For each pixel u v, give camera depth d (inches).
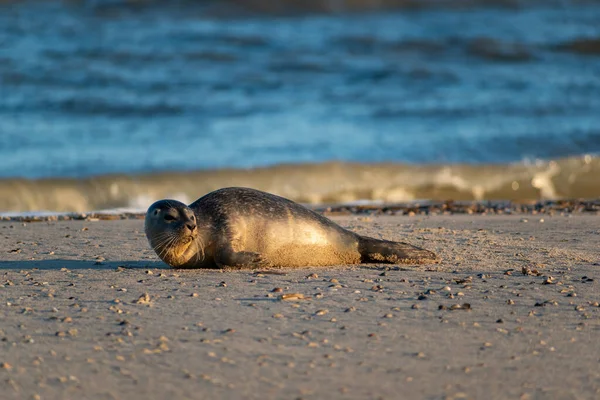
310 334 845.8
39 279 1125.7
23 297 1015.6
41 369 747.4
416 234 1515.7
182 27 5231.3
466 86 4350.4
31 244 1457.9
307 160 2967.5
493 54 4945.9
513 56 4926.2
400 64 4680.1
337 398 679.1
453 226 1648.6
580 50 5073.8
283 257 1205.7
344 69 4566.9
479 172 2822.3
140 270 1183.6
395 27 5428.2
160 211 1157.7
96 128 3558.1
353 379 720.3
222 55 4702.3
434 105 3964.1
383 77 4456.2
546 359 775.7
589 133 3454.7
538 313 935.0
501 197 2608.3
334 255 1229.1
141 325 880.9
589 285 1085.1
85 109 3828.7
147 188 2647.6
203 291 1035.9
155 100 3971.5
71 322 896.3
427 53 4948.3
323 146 3203.7
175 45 4837.6
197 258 1183.6
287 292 1027.9
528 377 729.0
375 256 1238.3
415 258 1234.6
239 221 1184.2
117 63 4510.3
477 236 1502.2
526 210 1987.0
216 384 708.7
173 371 740.0
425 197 2605.8
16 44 4724.4
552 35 5324.8
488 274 1146.7
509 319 908.6
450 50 4990.2
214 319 901.8
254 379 719.7
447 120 3690.9
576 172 2824.8
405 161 2970.0
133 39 4923.7
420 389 698.8
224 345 810.2
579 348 808.9
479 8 5979.3
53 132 3474.4
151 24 5275.6
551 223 1704.0
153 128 3563.0
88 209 2475.4
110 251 1387.8
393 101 4033.0
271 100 4020.7
